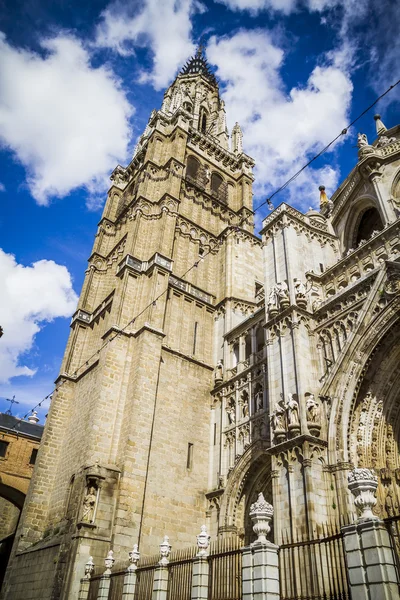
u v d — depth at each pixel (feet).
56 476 110.32
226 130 215.72
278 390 78.84
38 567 89.35
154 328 108.37
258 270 142.51
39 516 105.19
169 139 169.48
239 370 110.22
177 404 106.83
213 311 132.16
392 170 96.68
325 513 62.69
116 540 80.84
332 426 68.69
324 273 90.63
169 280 126.82
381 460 67.15
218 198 168.45
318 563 56.29
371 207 104.83
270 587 42.16
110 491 85.66
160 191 149.89
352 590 35.45
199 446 105.50
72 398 124.36
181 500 95.04
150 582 60.29
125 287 117.50
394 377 70.13
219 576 52.03
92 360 124.57
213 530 93.50
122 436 94.68
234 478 93.81
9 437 153.89
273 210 104.73
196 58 253.65
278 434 71.61
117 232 161.68
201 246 144.87
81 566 76.54
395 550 36.14
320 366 78.54
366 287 77.36
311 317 83.71
